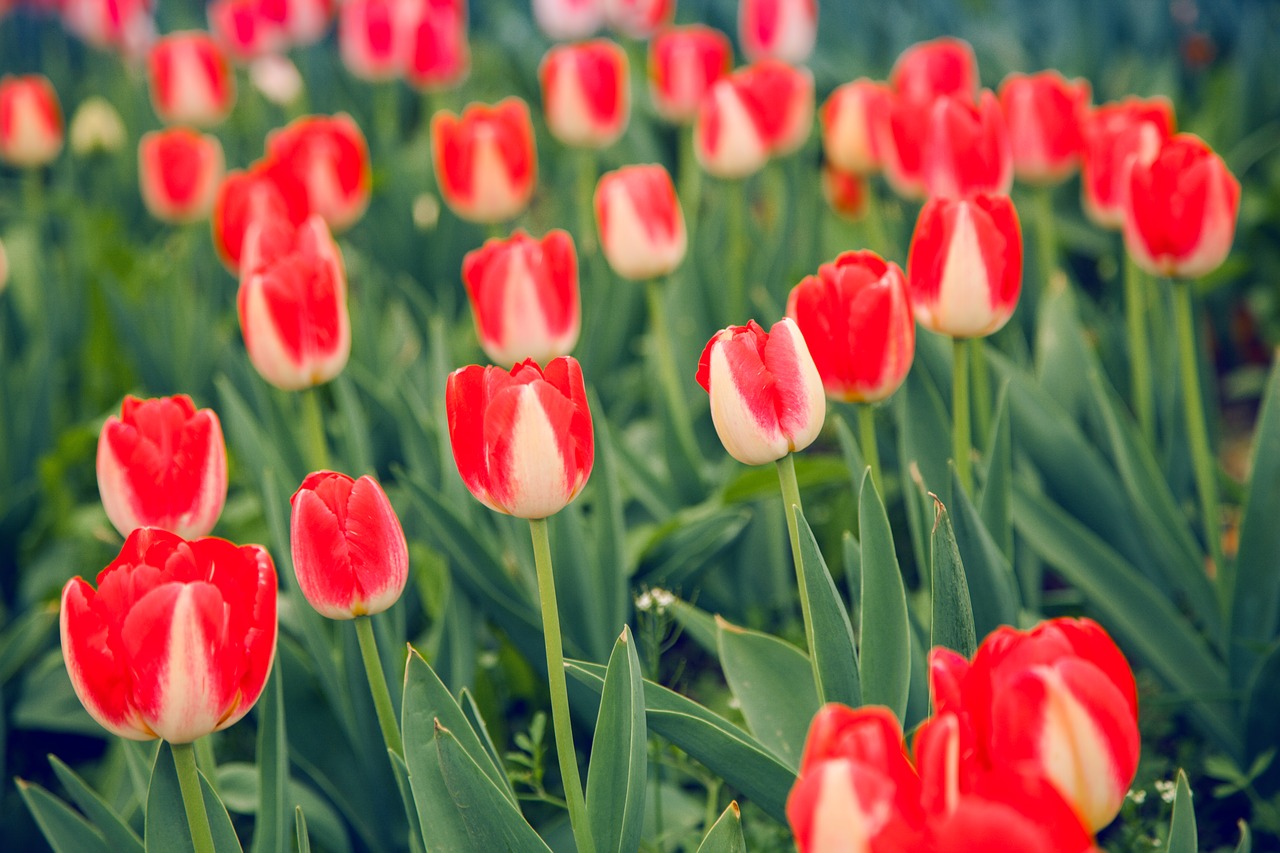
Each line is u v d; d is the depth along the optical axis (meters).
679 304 2.12
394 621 1.69
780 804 1.50
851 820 1.29
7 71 4.43
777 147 2.20
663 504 1.86
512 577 1.73
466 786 1.44
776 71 2.15
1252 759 1.69
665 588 1.79
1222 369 2.69
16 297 2.58
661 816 1.66
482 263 1.70
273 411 1.89
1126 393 2.02
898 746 1.31
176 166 2.36
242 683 1.42
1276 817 1.67
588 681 1.53
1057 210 2.87
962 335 1.60
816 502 1.94
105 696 1.41
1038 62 3.40
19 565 2.01
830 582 1.47
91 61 4.25
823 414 1.46
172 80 2.75
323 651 1.64
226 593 1.42
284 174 1.94
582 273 2.25
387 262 2.71
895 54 3.45
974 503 1.68
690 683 1.82
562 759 1.47
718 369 1.45
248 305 1.64
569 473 1.44
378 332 2.30
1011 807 1.27
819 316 1.54
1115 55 3.56
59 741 1.88
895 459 1.90
